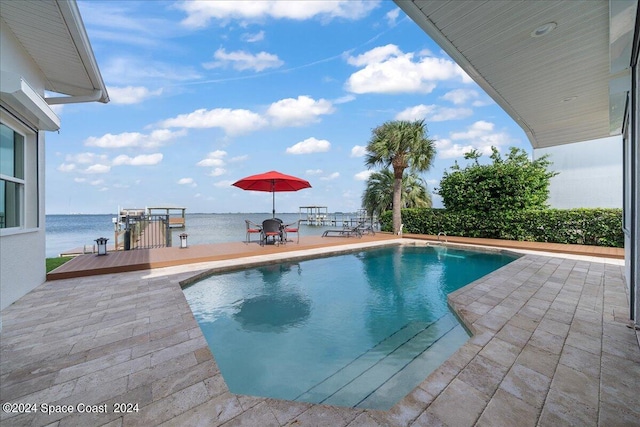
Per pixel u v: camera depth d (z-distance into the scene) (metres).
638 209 2.74
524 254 7.45
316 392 2.24
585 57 3.50
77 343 2.58
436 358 2.72
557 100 4.71
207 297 4.69
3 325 2.97
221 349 3.00
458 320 3.43
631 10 2.10
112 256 6.50
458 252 8.55
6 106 3.41
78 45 3.71
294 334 3.35
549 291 4.12
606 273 5.22
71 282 4.70
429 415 1.66
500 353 2.36
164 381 2.03
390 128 11.77
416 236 11.02
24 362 2.26
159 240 12.15
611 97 3.37
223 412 1.72
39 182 4.45
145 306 3.55
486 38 3.17
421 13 2.82
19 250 3.86
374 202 15.96
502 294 3.99
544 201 10.00
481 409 1.70
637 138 2.77
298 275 6.07
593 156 9.34
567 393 1.83
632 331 2.76
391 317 3.83
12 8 3.01
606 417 1.62
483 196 10.26
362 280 5.76
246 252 7.11
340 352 2.91
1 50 3.30
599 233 7.95
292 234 14.98
